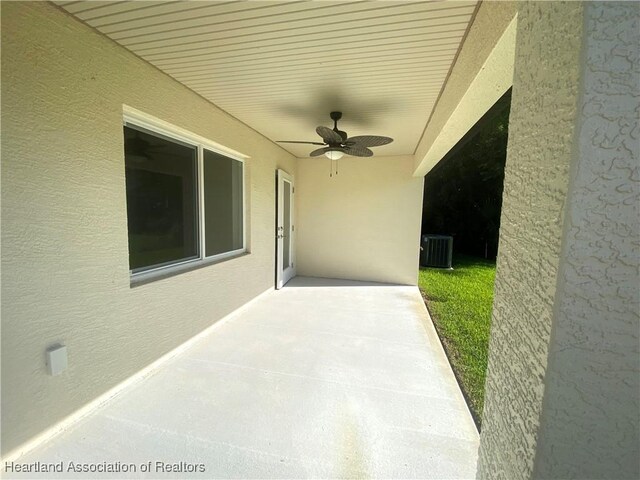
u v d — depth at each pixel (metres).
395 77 2.29
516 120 0.79
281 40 1.81
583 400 0.57
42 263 1.51
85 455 1.48
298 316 3.58
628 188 0.52
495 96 1.83
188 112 2.57
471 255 10.09
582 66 0.52
